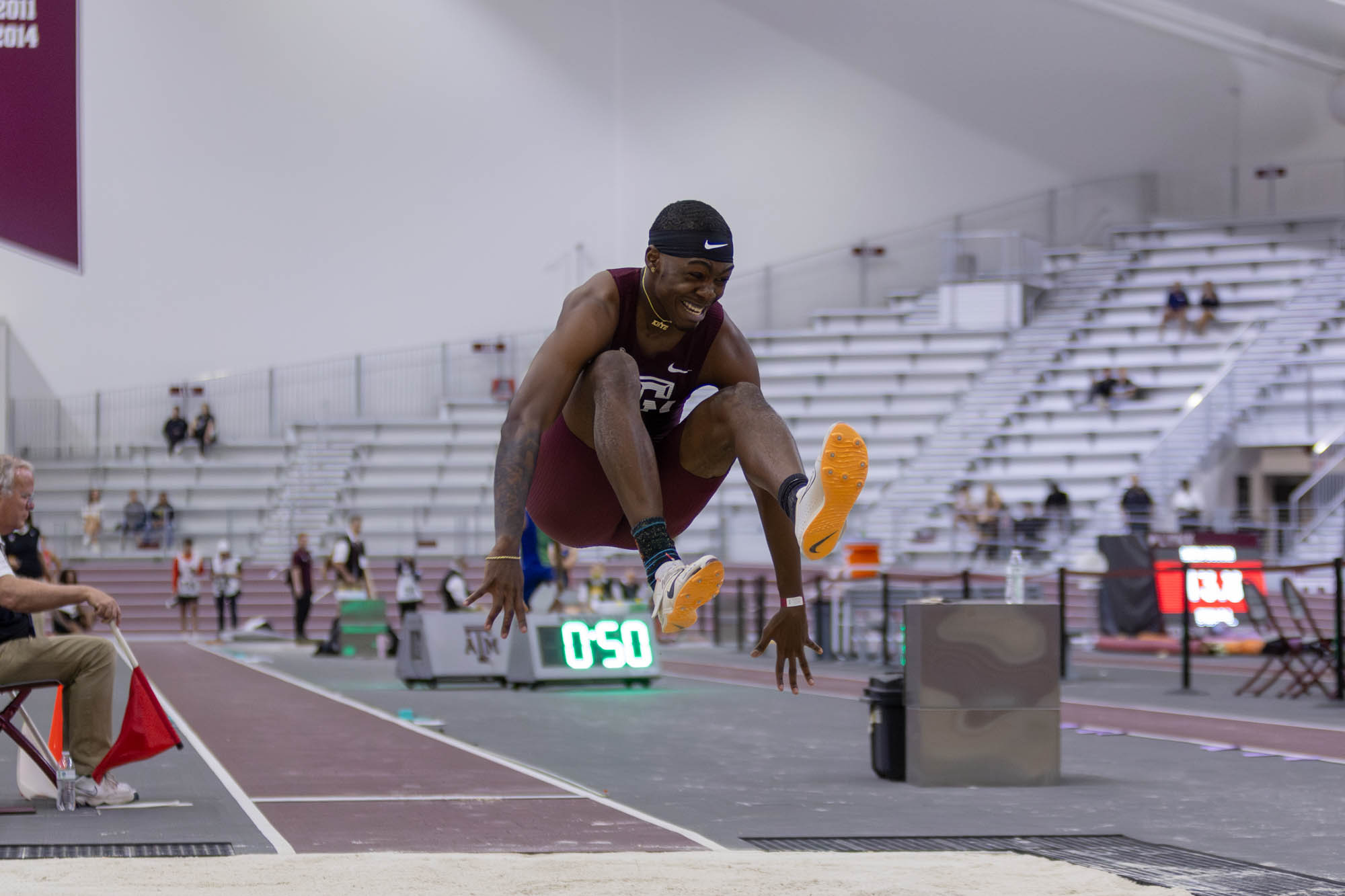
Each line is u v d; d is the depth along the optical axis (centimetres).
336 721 1675
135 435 4516
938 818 968
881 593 2805
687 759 1321
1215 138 4500
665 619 444
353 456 4469
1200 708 1808
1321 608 2834
